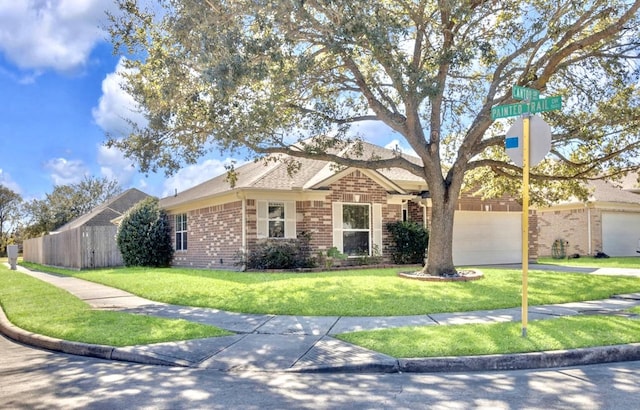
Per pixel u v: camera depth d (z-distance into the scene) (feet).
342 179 58.29
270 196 56.18
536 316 27.53
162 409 15.24
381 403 15.56
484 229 68.08
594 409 14.82
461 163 44.39
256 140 40.16
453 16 34.86
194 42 32.01
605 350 20.47
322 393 16.69
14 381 18.58
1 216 212.64
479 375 18.80
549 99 21.80
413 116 42.78
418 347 20.90
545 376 18.49
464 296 33.73
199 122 41.27
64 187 191.62
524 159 22.45
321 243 56.90
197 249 66.90
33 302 36.19
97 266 79.77
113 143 43.37
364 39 32.01
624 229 84.48
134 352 21.65
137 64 40.75
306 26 32.55
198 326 26.16
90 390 17.28
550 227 87.15
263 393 16.72
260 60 31.53
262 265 54.49
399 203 62.54
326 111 42.75
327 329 25.35
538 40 40.65
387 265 58.29
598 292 35.81
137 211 75.20
